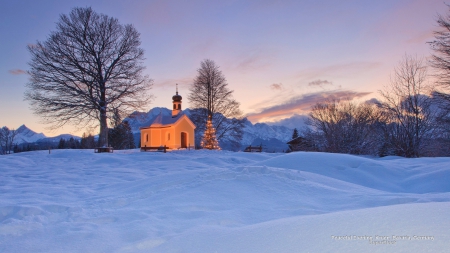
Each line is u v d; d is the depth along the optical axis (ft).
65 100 93.61
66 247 12.50
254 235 10.94
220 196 20.42
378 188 31.09
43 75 92.22
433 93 76.54
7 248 12.46
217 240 11.21
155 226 15.08
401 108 85.35
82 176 41.01
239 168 26.91
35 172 45.27
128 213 17.43
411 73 83.51
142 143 121.80
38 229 14.84
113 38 101.19
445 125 76.95
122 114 98.22
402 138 85.30
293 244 9.57
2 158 61.62
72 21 96.07
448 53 69.82
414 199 18.60
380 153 90.43
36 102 92.32
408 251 7.82
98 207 19.58
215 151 88.48
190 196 20.44
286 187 22.11
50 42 92.89
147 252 11.32
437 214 9.86
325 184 24.71
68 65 94.07
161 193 21.66
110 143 203.41
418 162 49.88
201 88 136.87
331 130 95.91
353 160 39.04
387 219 10.11
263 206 18.53
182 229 14.66
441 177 29.48
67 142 270.67
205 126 136.15
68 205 20.18
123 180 37.70
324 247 8.95
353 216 11.05
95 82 97.76
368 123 95.35
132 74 100.73
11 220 16.51
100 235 13.84
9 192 26.78
